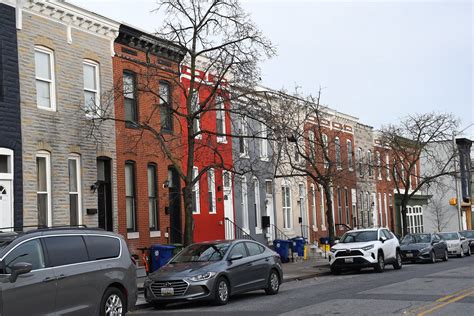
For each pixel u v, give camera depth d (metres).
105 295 10.92
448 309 12.44
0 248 9.42
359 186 40.31
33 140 17.67
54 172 18.30
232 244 15.70
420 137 39.44
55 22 18.86
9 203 16.81
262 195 30.02
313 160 26.34
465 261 30.09
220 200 26.38
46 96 18.58
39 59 18.44
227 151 26.73
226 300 14.62
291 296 15.86
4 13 17.06
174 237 24.02
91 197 19.66
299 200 33.28
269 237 30.08
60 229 10.52
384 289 16.58
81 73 19.70
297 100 28.28
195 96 21.50
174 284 14.11
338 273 23.91
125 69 21.67
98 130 19.86
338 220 38.09
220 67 19.00
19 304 9.18
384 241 24.08
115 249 11.53
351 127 40.66
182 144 21.56
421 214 54.72
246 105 18.61
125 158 21.31
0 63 16.91
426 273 21.98
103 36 20.73
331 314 12.16
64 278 10.02
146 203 22.20
